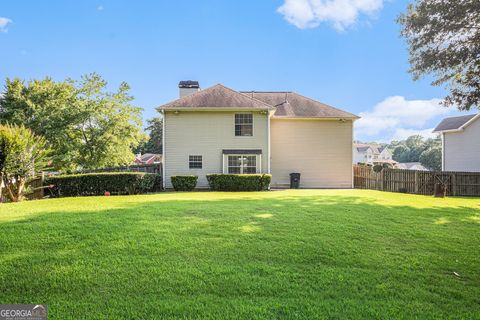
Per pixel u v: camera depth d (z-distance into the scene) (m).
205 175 17.31
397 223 6.62
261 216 7.02
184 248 4.65
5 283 3.41
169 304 3.01
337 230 5.86
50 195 13.52
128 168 18.94
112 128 23.94
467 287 3.57
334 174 19.19
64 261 4.05
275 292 3.32
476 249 4.96
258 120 17.47
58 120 23.28
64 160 22.61
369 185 19.28
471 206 9.88
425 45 12.55
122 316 2.78
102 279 3.54
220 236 5.30
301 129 19.25
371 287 3.49
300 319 2.77
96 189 13.97
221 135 17.39
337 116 18.92
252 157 17.66
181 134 17.31
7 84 24.97
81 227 5.68
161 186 17.42
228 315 2.83
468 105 12.61
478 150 21.52
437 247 5.03
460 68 12.48
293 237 5.33
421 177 16.44
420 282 3.67
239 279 3.61
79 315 2.80
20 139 10.78
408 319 2.81
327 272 3.89
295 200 10.31
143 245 4.73
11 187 10.66
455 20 11.30
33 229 5.49
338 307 3.00
